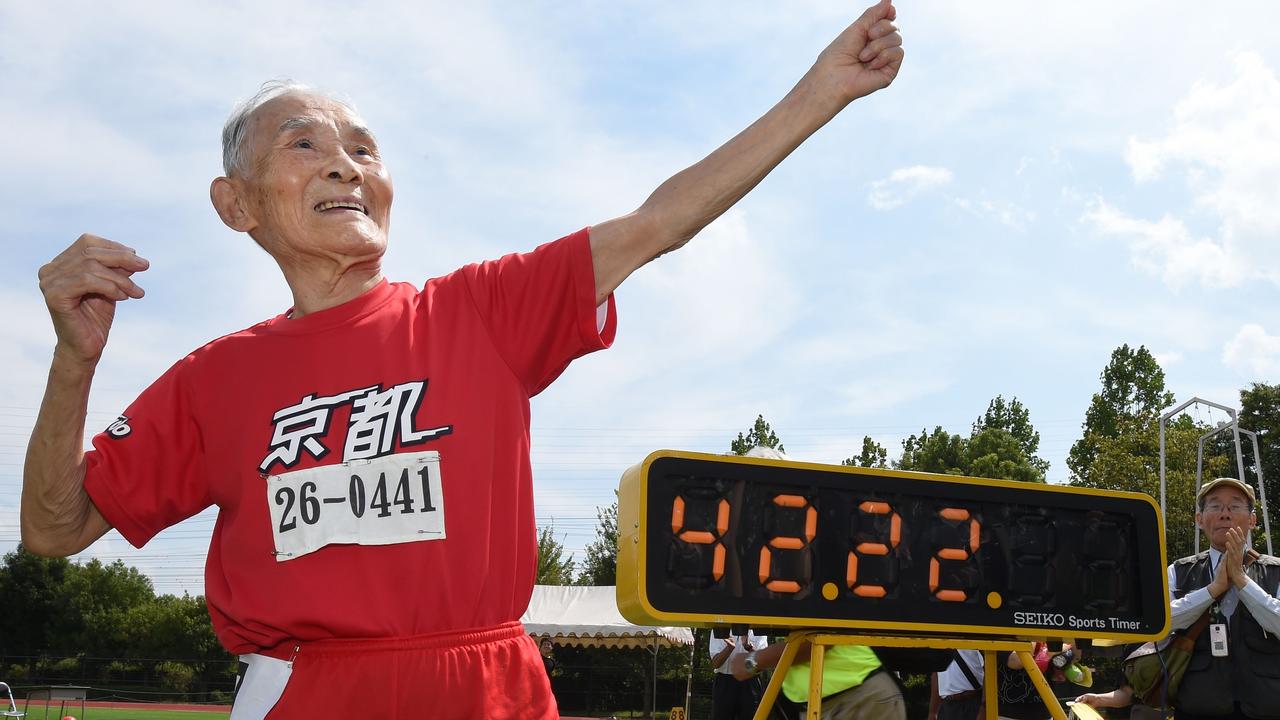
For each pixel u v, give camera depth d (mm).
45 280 1918
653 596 2939
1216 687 4812
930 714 6242
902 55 2004
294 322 2027
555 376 2100
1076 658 4527
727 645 7844
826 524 3186
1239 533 4680
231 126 2197
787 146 1986
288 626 1788
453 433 1852
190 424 2098
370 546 1782
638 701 37656
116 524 2119
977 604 3322
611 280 2010
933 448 59062
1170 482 37125
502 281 2006
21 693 38000
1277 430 45344
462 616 1794
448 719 1757
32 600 64000
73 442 2037
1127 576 3520
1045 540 3443
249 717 1813
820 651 3199
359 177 2131
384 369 1907
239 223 2205
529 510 1955
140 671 53812
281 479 1858
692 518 3027
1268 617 4605
